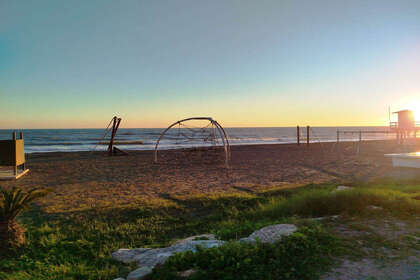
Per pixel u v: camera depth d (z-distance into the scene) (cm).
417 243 414
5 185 1164
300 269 333
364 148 3259
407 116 3394
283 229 470
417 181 1100
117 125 2503
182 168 1731
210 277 321
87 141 5203
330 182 1216
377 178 1225
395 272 327
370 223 511
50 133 9025
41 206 834
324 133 10506
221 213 758
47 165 1811
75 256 485
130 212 764
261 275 318
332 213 640
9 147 1310
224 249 387
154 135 7481
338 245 404
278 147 3612
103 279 384
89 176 1420
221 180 1316
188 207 832
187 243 477
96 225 655
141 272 361
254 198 902
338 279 312
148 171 1602
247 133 10244
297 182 1248
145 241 569
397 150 2973
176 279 330
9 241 500
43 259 470
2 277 394
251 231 542
